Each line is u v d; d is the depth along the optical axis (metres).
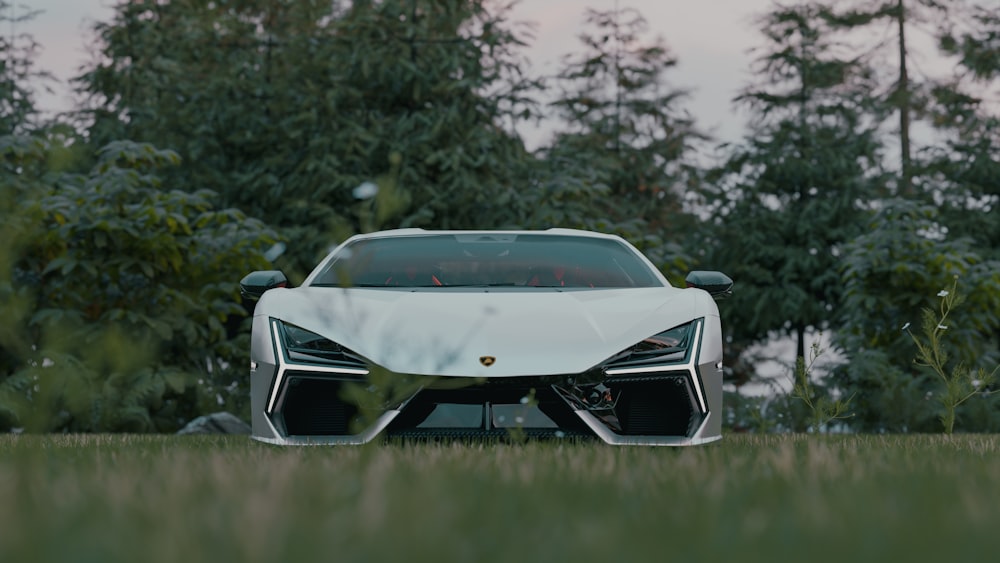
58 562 1.58
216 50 22.39
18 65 24.48
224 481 2.87
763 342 32.94
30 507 2.33
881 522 2.12
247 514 1.92
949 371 14.97
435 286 6.07
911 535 1.89
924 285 15.37
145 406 12.01
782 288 31.17
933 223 16.09
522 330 5.16
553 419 5.04
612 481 3.09
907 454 4.65
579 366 5.00
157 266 12.84
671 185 36.62
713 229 32.94
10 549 1.66
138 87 24.66
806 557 1.68
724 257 32.34
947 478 3.35
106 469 3.60
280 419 5.20
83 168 18.31
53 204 12.23
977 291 15.18
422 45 20.69
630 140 37.97
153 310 13.02
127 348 4.04
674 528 1.97
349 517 2.05
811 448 4.39
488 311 5.27
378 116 20.92
